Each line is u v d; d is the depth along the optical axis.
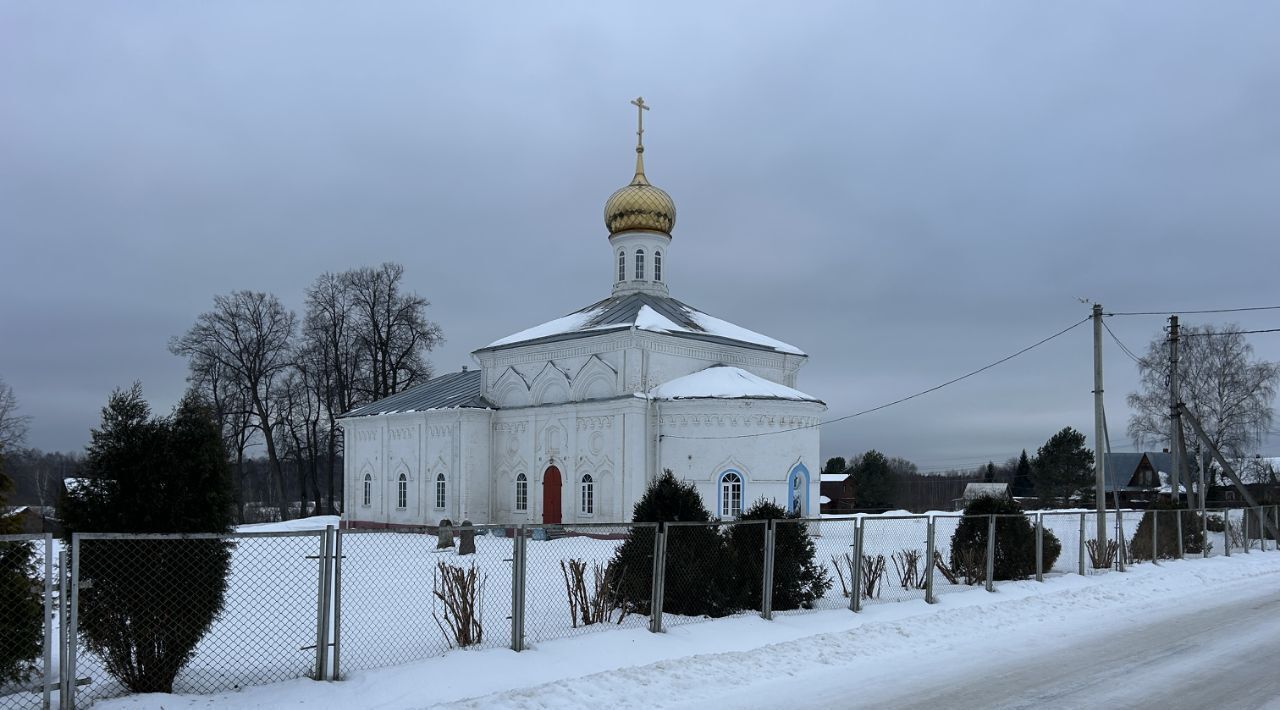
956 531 21.45
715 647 12.85
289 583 19.06
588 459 35.47
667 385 34.97
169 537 9.26
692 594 14.80
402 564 23.31
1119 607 18.59
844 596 17.98
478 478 39.47
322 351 58.03
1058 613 17.48
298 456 59.25
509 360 40.12
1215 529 39.16
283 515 55.38
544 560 24.23
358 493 46.41
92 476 9.78
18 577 8.97
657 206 42.44
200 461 10.15
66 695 8.63
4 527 9.35
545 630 13.72
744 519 16.31
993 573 20.72
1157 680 11.79
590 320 38.41
